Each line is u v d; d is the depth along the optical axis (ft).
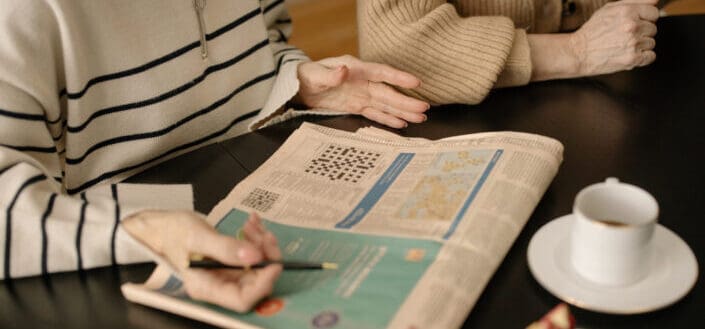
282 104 3.32
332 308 2.01
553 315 1.73
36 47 2.68
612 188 2.04
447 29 3.35
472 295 2.03
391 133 2.98
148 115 3.13
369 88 3.27
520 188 2.40
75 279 2.36
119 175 3.13
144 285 2.23
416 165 2.68
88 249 2.36
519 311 2.02
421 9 3.45
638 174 2.56
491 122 3.07
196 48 3.21
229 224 2.48
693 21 3.71
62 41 2.75
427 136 3.03
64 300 2.26
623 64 3.27
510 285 2.12
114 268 2.40
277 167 2.81
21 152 2.66
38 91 2.71
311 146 2.94
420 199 2.46
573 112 3.05
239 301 2.02
